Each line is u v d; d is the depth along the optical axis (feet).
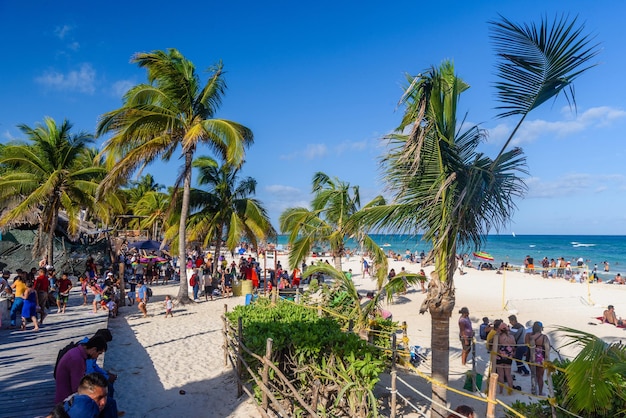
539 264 173.58
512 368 38.63
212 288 72.02
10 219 65.16
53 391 23.89
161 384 32.42
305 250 51.08
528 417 20.47
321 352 26.03
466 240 23.31
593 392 15.49
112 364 37.01
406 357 36.04
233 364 33.35
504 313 66.44
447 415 22.85
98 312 50.34
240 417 25.77
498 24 17.38
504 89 19.01
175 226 76.95
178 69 62.44
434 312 23.29
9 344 34.22
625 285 99.35
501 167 21.24
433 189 21.79
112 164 61.41
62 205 74.08
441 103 21.94
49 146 71.61
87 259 78.23
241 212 79.61
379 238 23.79
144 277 84.43
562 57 17.16
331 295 45.68
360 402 23.47
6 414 20.90
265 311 36.04
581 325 58.39
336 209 55.06
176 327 50.62
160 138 60.18
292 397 24.99
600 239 475.31
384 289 31.40
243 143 59.67
